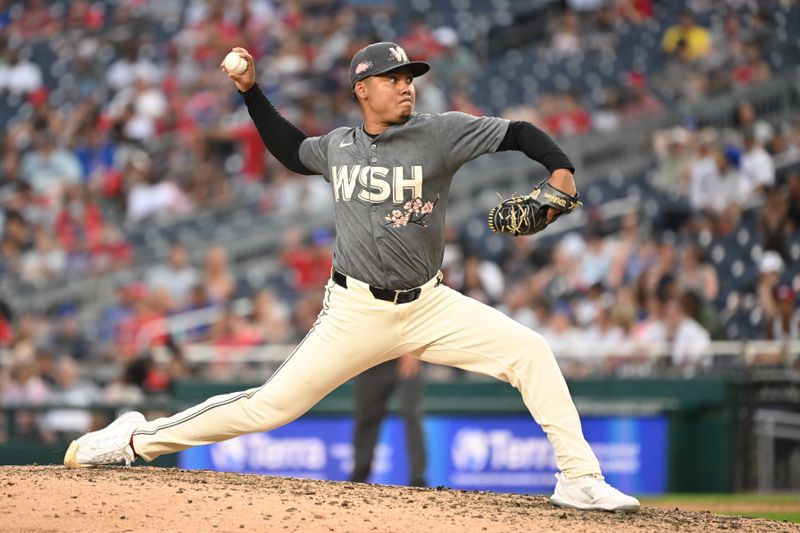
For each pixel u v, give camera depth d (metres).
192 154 58.59
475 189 53.97
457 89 62.75
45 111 63.09
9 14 72.00
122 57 66.56
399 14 68.94
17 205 56.44
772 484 36.47
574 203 15.15
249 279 50.78
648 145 54.81
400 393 29.94
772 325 39.16
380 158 15.52
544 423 16.11
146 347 41.72
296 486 17.23
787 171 51.09
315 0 68.81
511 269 48.03
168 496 15.69
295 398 16.27
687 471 36.66
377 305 15.82
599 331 40.50
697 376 37.00
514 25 69.50
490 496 17.28
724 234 46.28
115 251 53.62
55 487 15.96
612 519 15.66
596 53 64.56
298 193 54.72
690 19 62.81
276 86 62.22
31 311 50.12
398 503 16.09
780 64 60.00
